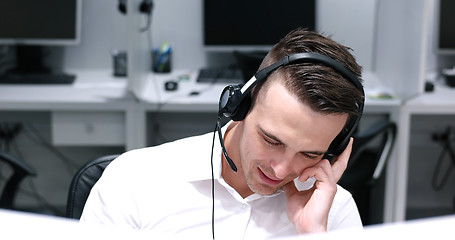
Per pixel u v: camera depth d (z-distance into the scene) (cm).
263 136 86
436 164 308
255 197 102
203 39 282
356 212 109
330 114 80
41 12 268
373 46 293
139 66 245
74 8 268
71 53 290
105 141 253
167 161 106
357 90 83
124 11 252
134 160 108
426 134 296
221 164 103
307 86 80
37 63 279
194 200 103
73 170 308
